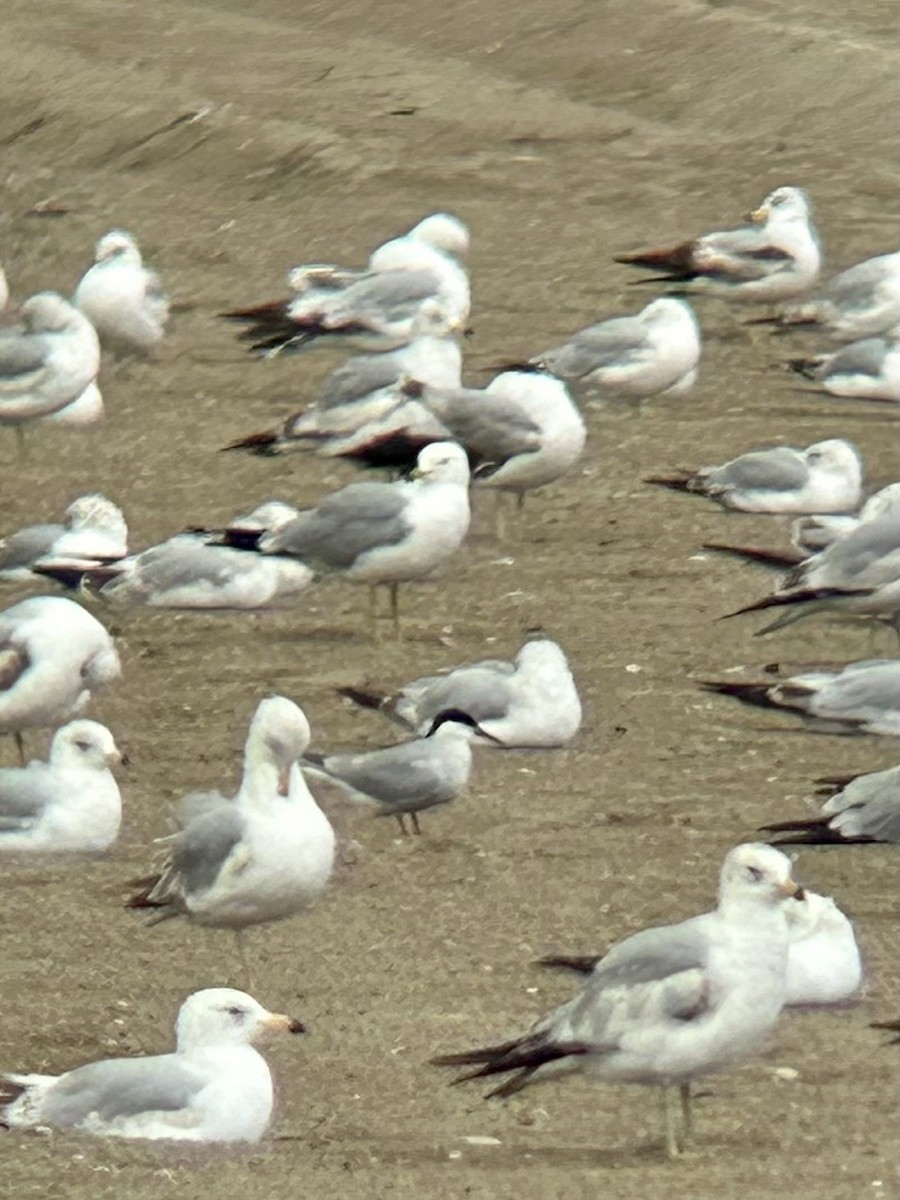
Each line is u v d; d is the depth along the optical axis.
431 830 14.77
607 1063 11.05
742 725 16.31
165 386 23.86
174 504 20.53
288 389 23.78
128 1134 10.96
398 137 33.09
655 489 20.69
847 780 14.17
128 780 15.41
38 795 13.76
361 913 13.69
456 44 37.47
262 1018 11.11
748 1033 11.04
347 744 15.92
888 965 13.17
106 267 24.25
